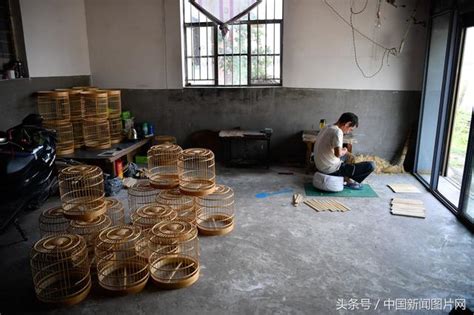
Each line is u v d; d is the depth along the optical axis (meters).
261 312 2.66
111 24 6.31
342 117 4.88
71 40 6.00
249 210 4.38
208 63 6.32
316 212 4.31
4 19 4.85
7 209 3.65
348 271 3.15
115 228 3.09
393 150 6.01
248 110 6.25
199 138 6.41
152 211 3.50
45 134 4.19
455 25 4.42
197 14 6.16
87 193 4.16
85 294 2.83
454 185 5.08
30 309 2.72
